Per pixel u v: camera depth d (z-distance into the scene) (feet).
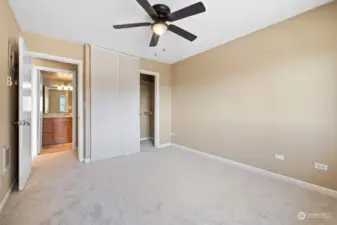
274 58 9.72
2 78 6.46
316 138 8.32
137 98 14.28
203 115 13.76
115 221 5.84
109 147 12.75
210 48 12.93
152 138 20.08
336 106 7.74
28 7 7.68
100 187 8.21
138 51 13.04
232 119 11.86
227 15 8.80
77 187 8.17
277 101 9.65
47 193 7.57
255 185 8.68
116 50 12.75
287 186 8.62
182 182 8.92
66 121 16.85
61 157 12.78
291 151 9.17
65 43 11.02
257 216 6.24
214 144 13.00
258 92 10.48
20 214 6.09
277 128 9.68
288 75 9.20
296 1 7.75
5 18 6.75
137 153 14.08
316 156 8.32
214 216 6.21
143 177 9.46
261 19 9.17
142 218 6.02
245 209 6.65
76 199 7.13
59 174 9.66
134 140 14.19
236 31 10.46
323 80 8.07
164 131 16.39
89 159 11.87
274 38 9.69
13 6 7.54
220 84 12.53
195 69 14.26
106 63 12.41
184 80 15.28
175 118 16.28
